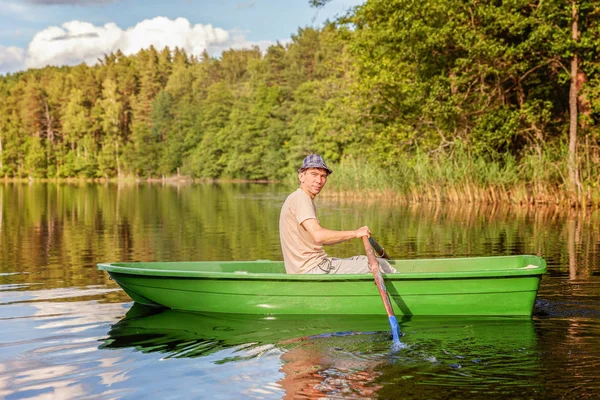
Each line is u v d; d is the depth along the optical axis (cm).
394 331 404
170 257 821
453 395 301
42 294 560
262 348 386
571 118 1688
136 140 7369
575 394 302
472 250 836
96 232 1185
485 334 416
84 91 8894
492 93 1850
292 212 493
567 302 508
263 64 7619
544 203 1692
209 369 345
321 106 4303
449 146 2016
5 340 408
